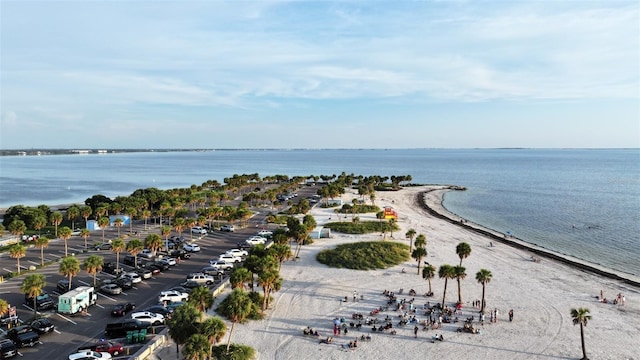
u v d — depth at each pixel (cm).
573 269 9262
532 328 6162
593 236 13225
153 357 4922
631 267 9881
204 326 4400
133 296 6806
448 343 5691
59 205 18688
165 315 5866
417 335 5903
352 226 12469
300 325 6169
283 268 8769
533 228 14538
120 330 5353
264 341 5662
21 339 4994
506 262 9719
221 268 8256
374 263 9019
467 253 8075
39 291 5909
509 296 7431
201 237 11256
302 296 7262
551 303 7144
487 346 5616
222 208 13462
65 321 5794
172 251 9281
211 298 5181
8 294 6762
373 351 5456
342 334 5912
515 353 5441
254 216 14700
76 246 10206
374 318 6450
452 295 7419
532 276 8650
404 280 8144
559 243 12325
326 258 9294
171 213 12825
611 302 7256
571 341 5772
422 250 8450
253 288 7375
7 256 9131
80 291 6228
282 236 8762
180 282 7544
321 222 13362
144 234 11675
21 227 9906
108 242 10469
